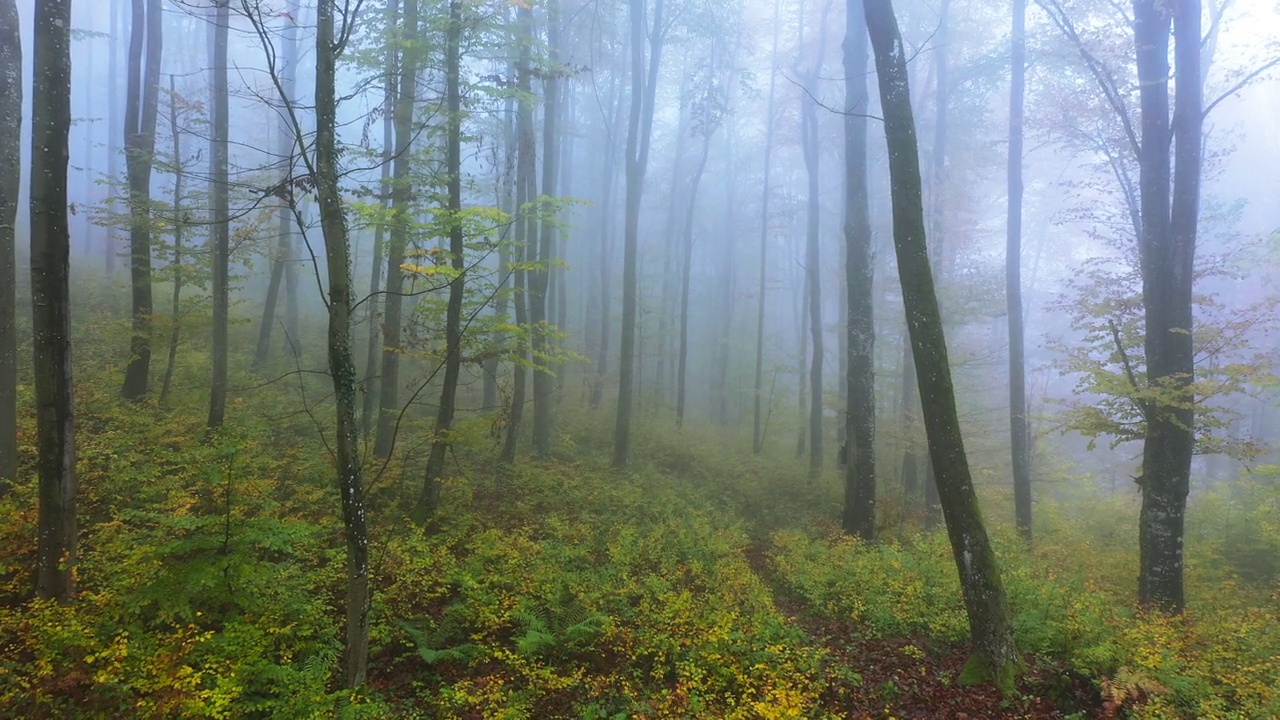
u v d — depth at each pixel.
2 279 7.87
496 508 11.29
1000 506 16.83
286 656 5.57
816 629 8.27
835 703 6.25
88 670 4.73
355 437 5.40
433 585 7.80
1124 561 11.59
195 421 11.29
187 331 15.41
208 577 5.48
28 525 6.79
